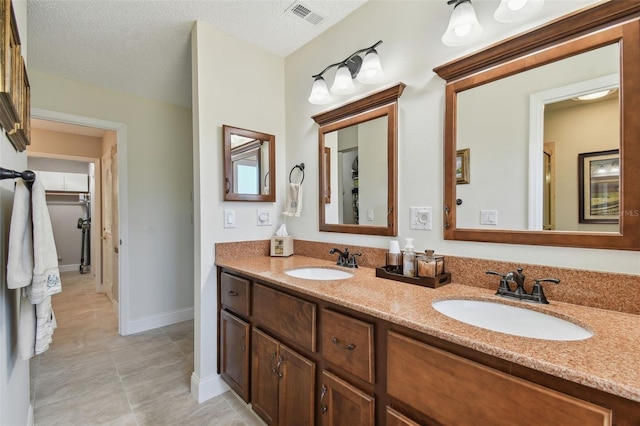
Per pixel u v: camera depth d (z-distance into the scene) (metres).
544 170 1.12
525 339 0.76
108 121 2.75
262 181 2.16
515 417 0.70
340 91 1.80
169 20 1.80
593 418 0.60
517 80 1.18
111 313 3.48
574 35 1.05
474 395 0.77
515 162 1.18
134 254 2.92
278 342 1.44
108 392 1.92
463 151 1.32
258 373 1.57
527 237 1.14
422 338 0.89
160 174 3.08
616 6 0.96
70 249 6.02
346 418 1.11
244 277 1.71
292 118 2.25
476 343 0.75
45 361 2.33
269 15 1.80
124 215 2.86
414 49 1.51
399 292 1.21
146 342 2.69
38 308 1.11
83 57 2.18
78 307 3.70
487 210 1.26
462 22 1.19
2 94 0.82
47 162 5.58
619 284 0.96
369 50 1.60
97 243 4.40
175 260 3.18
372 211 1.70
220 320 1.90
